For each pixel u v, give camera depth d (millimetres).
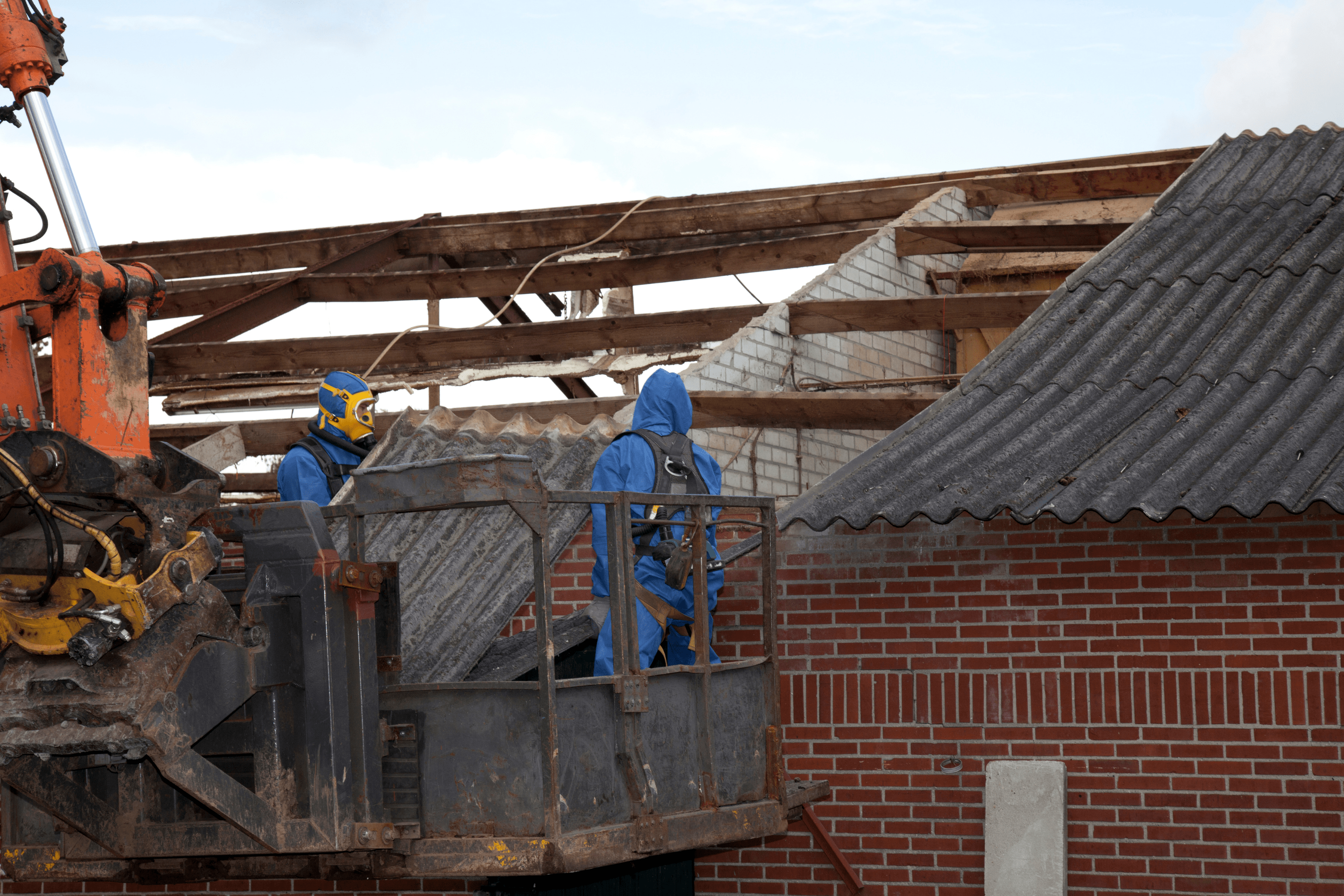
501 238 12641
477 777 4570
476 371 10953
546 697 4457
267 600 4559
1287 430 6492
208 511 4621
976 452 6914
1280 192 8992
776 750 5672
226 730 4598
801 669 7070
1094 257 8742
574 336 10469
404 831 4598
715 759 5305
